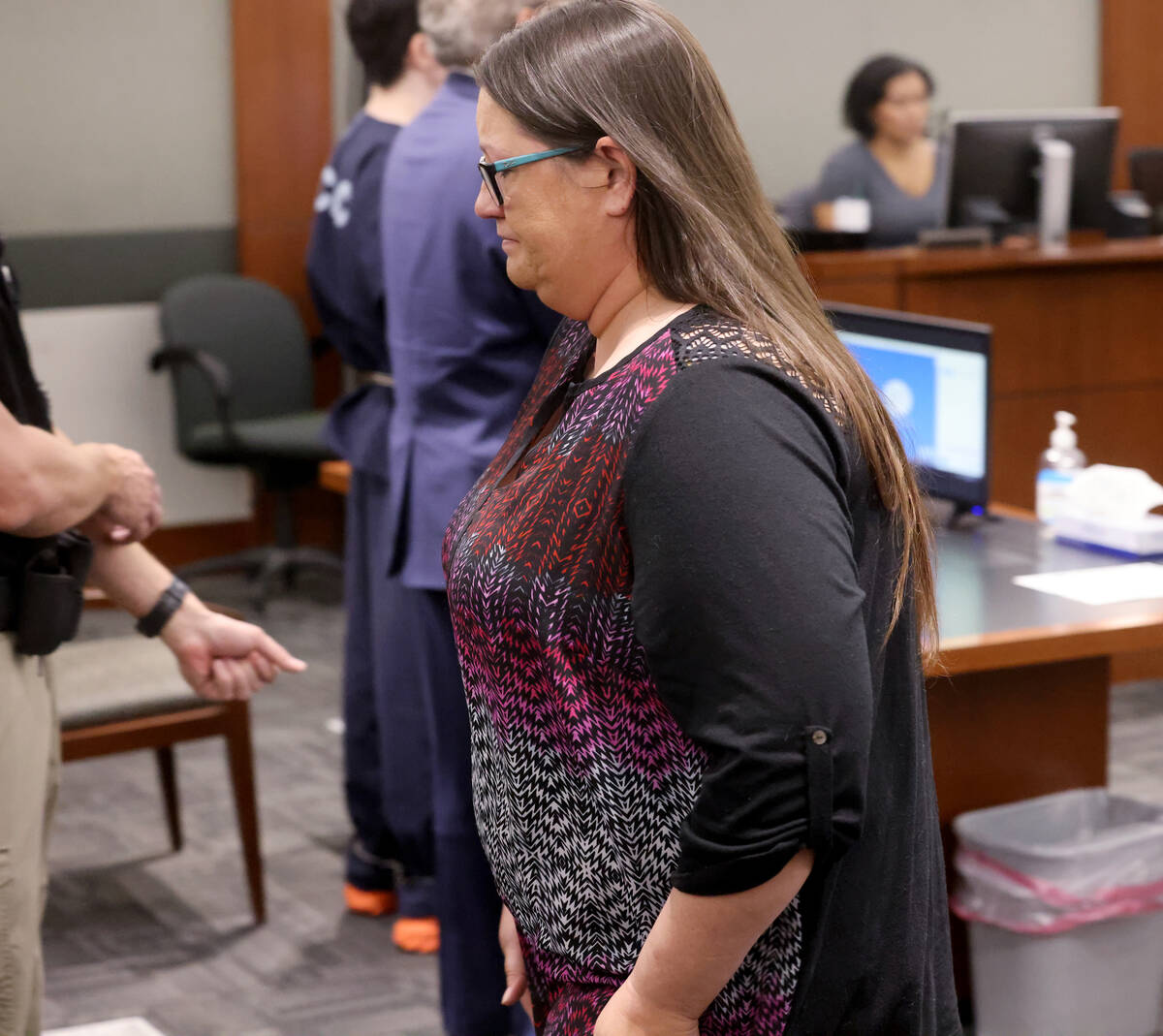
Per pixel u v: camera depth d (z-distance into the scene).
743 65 6.41
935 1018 1.15
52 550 1.56
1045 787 2.56
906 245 5.28
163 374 5.64
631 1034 1.05
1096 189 5.19
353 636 2.93
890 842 1.09
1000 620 2.26
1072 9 6.87
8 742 1.51
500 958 2.38
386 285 2.39
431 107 2.32
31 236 5.57
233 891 3.19
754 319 1.06
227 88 5.77
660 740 1.07
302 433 5.15
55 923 3.05
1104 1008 2.39
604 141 1.05
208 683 1.92
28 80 5.51
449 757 2.36
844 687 0.95
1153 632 2.24
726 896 0.99
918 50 6.66
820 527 0.97
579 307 1.13
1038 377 4.61
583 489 1.06
